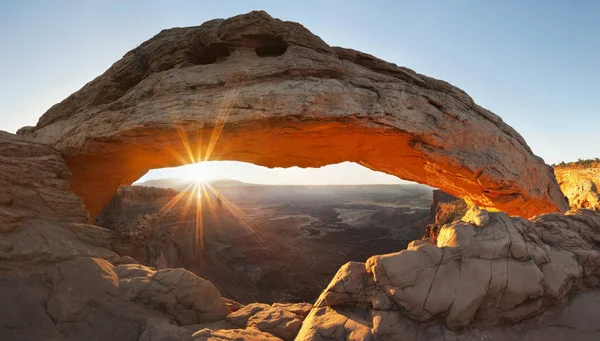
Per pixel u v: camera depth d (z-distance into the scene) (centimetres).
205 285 923
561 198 1639
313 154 1405
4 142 1178
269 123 1142
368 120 1177
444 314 705
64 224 1047
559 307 750
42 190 1080
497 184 1359
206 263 4184
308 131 1206
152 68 1324
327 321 759
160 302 855
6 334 677
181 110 1140
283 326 833
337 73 1220
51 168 1193
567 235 879
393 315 714
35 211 1020
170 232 3475
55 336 706
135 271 956
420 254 774
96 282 848
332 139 1275
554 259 793
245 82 1177
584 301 759
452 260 760
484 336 688
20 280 787
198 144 1242
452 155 1284
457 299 701
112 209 2895
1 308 710
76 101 1465
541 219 963
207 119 1126
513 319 721
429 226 3344
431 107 1277
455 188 1536
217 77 1187
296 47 1205
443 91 1362
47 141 1370
